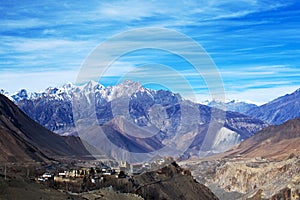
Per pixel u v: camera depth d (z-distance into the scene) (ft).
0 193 285.23
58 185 456.45
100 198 366.43
